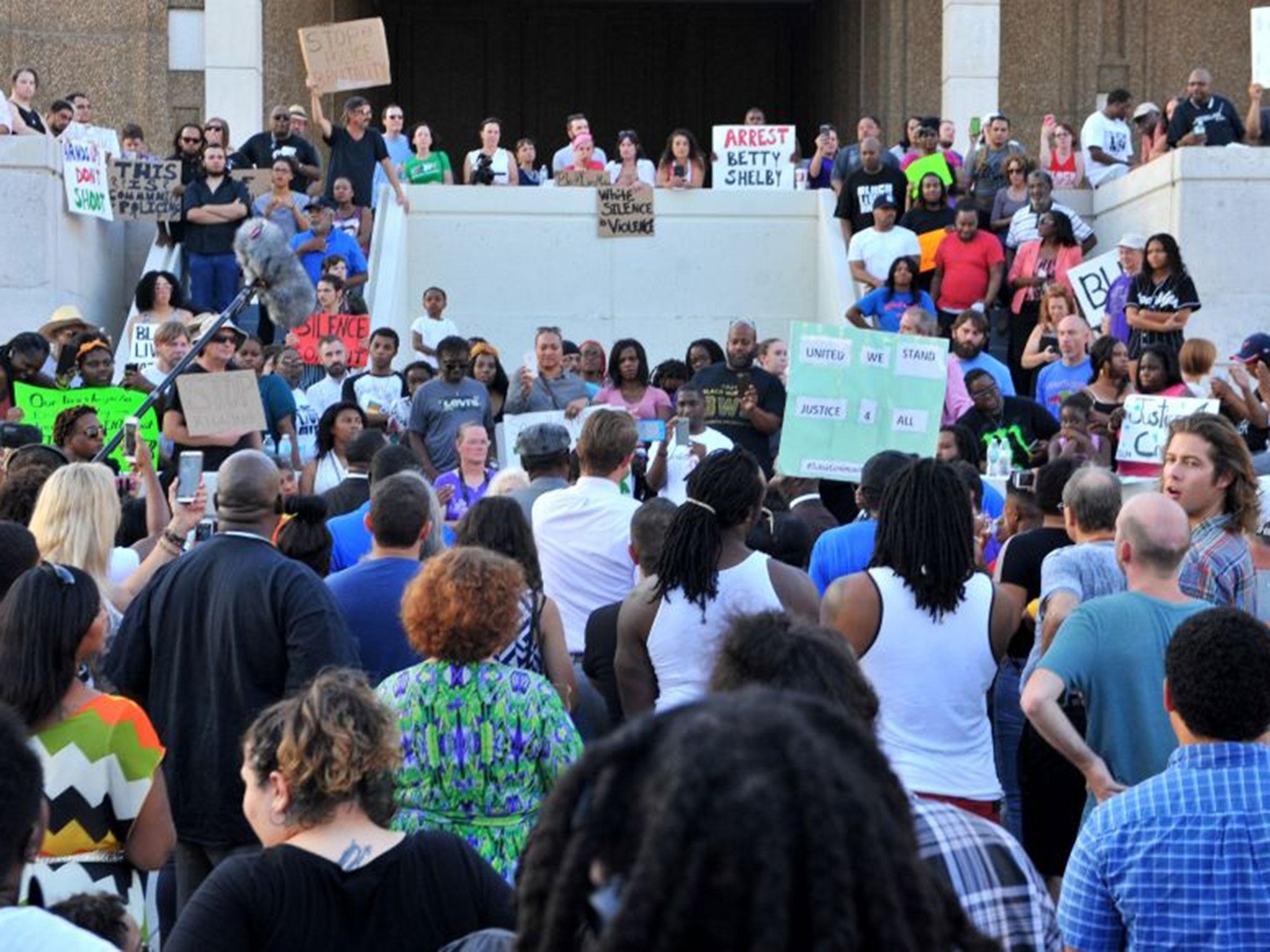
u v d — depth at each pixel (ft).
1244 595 20.83
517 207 62.95
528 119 107.86
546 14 107.65
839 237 61.46
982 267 55.42
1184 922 13.99
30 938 10.11
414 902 13.56
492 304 62.85
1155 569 18.62
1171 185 57.11
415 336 56.29
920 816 11.16
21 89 60.18
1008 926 10.87
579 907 6.63
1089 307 51.29
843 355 35.01
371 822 13.75
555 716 17.03
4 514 23.79
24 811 10.37
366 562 21.42
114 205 57.06
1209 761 14.24
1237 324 56.44
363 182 61.36
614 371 44.47
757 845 6.13
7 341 54.13
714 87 108.58
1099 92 85.51
